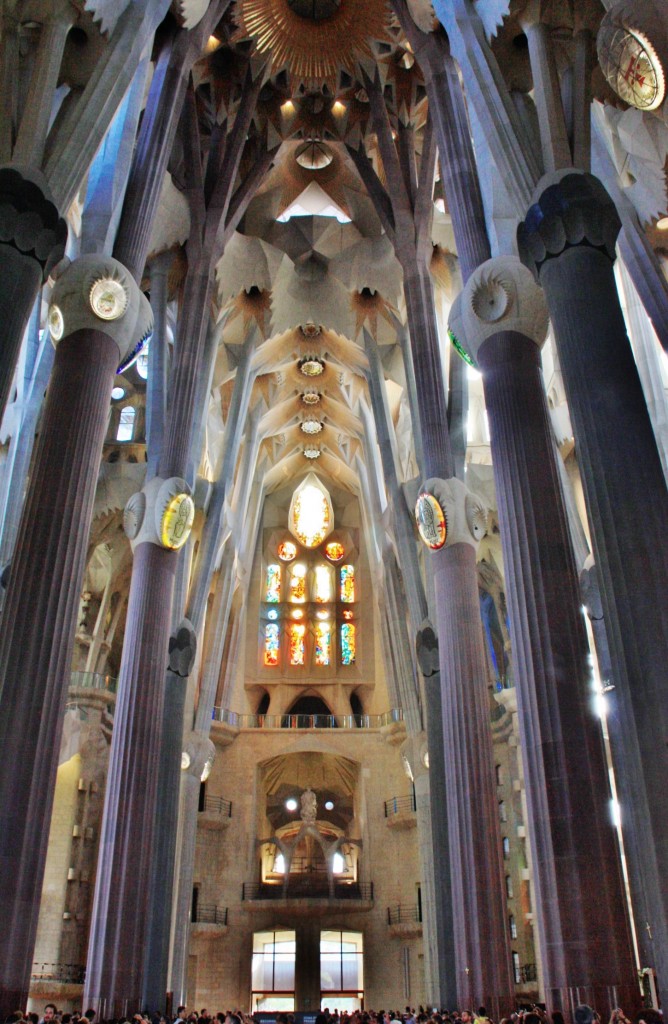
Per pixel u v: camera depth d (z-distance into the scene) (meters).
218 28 21.89
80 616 26.27
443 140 16.98
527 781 10.38
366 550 36.44
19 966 9.60
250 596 35.28
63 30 11.66
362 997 27.75
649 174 15.27
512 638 11.22
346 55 22.31
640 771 8.05
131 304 13.55
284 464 37.03
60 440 12.34
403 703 27.73
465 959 14.30
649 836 7.82
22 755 10.39
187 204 21.44
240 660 33.25
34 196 10.52
